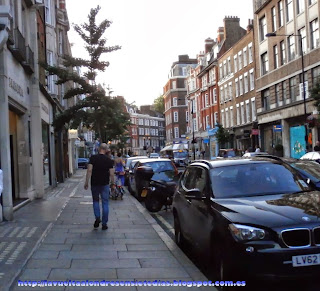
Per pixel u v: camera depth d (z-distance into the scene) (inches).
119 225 397.7
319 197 239.1
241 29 2289.6
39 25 815.7
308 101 1232.8
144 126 5334.6
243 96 1865.2
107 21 676.7
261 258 197.3
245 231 203.6
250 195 252.5
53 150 912.3
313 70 1242.0
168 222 448.1
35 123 635.5
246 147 1878.7
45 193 746.8
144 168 615.2
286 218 206.7
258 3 1617.9
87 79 719.1
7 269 237.6
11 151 569.0
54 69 674.2
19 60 527.2
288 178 271.4
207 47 2731.3
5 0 451.2
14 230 360.2
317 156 550.0
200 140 2679.6
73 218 439.8
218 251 221.1
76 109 700.7
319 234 201.8
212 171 274.8
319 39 1195.3
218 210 230.4
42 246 305.6
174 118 3809.1
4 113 417.7
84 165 2288.4
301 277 196.5
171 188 507.2
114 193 639.1
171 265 253.6
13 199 562.6
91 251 290.2
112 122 696.4
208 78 2495.1
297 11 1332.4
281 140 1473.9
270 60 1528.1
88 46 676.1
